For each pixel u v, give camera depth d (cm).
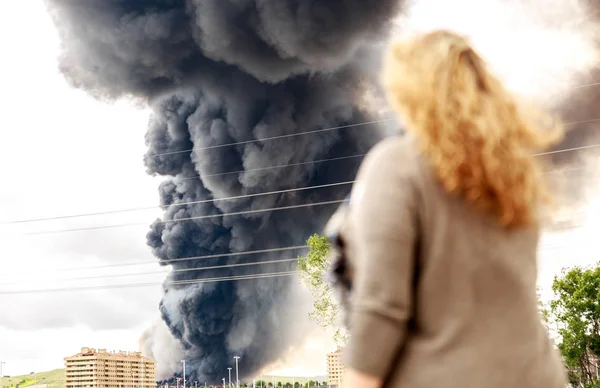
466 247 191
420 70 204
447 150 189
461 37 214
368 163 201
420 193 191
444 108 194
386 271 185
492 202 192
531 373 191
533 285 203
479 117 193
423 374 188
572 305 5444
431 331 192
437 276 191
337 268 201
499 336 191
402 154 196
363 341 184
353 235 196
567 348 5478
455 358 188
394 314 184
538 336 199
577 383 5547
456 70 203
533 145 204
